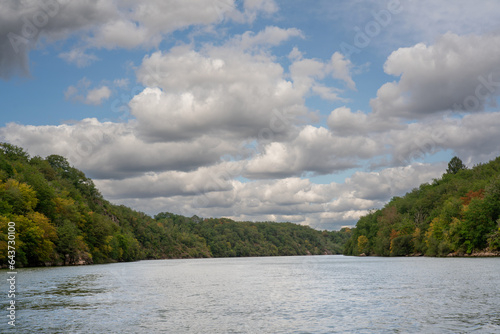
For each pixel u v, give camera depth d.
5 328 26.81
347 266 104.06
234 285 56.06
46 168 177.25
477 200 123.00
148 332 25.56
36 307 35.28
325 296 41.56
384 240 180.50
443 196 174.75
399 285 49.53
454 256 128.62
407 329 25.23
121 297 42.16
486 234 117.56
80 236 133.88
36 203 118.00
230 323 28.08
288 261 180.62
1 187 108.19
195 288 51.53
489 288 43.06
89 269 99.12
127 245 191.50
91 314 31.75
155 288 51.69
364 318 28.95
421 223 164.12
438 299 36.56
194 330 26.02
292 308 34.16
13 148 171.38
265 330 25.81
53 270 91.25
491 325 25.73
